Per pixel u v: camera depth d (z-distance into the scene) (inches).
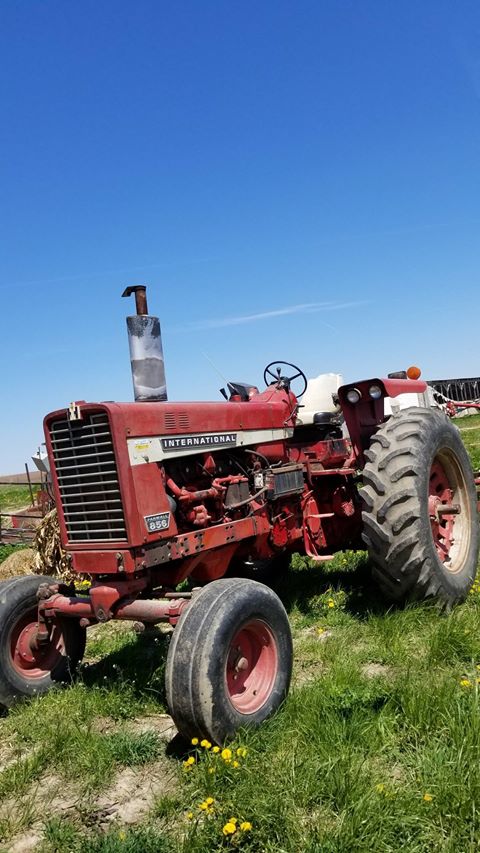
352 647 172.7
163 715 151.5
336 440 228.2
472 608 188.4
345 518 228.8
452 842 92.8
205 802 104.4
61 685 170.1
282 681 141.9
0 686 159.5
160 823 108.9
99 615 152.8
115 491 151.4
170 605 141.9
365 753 116.9
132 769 127.5
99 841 102.6
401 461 183.0
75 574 307.0
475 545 209.6
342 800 103.9
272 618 142.1
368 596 210.7
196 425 174.1
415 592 184.2
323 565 258.1
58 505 161.9
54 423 161.3
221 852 97.5
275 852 96.0
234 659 136.2
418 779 106.6
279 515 201.9
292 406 217.2
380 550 181.2
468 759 107.0
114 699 154.9
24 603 167.2
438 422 200.4
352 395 212.7
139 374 179.2
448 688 128.8
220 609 131.3
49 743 137.4
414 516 178.2
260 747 124.4
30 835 110.7
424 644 163.6
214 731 124.8
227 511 182.1
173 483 164.2
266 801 104.8
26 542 399.2
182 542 161.5
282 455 209.9
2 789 123.5
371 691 136.6
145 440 156.9
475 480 236.1
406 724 122.3
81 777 126.6
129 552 149.7
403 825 96.7
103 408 150.9
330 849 93.1
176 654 127.7
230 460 188.4
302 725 128.3
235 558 202.8
